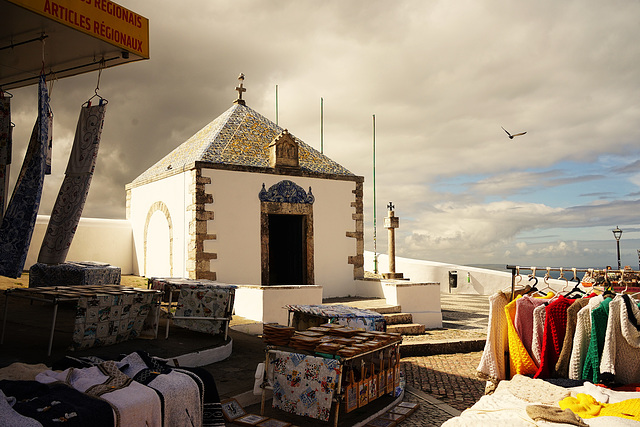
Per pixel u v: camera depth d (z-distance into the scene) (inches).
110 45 287.0
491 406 165.5
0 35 269.3
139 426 148.8
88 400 143.3
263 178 580.7
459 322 559.2
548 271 240.5
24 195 276.4
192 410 170.9
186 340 321.4
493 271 880.9
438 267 929.5
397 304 531.2
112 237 682.8
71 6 261.9
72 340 287.7
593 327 185.0
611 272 250.8
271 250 695.7
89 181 295.4
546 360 195.2
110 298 278.4
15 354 246.7
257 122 669.9
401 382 301.4
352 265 641.0
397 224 692.1
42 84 264.4
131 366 180.4
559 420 139.9
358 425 228.7
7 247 270.2
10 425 121.8
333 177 634.8
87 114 306.8
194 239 531.2
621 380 181.9
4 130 304.7
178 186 573.0
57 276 405.7
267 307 441.4
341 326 267.6
